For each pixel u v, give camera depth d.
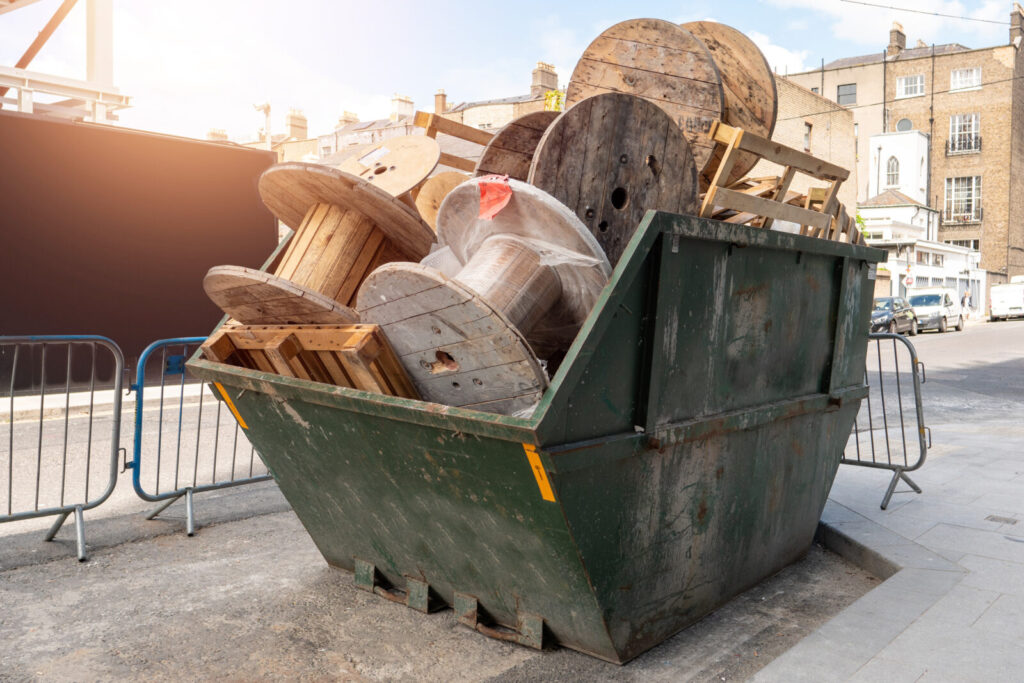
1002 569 4.03
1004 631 3.23
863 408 11.30
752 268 3.46
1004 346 23.44
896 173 55.34
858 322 4.53
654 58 4.08
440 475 3.00
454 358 2.77
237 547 4.86
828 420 4.32
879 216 46.22
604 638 3.10
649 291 2.91
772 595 4.03
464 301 2.51
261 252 13.62
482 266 2.87
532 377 2.61
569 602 3.08
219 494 6.14
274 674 3.20
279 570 4.41
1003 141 54.75
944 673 2.85
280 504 5.85
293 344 3.24
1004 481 6.09
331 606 3.87
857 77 58.34
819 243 3.88
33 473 6.81
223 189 13.13
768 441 3.78
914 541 4.51
